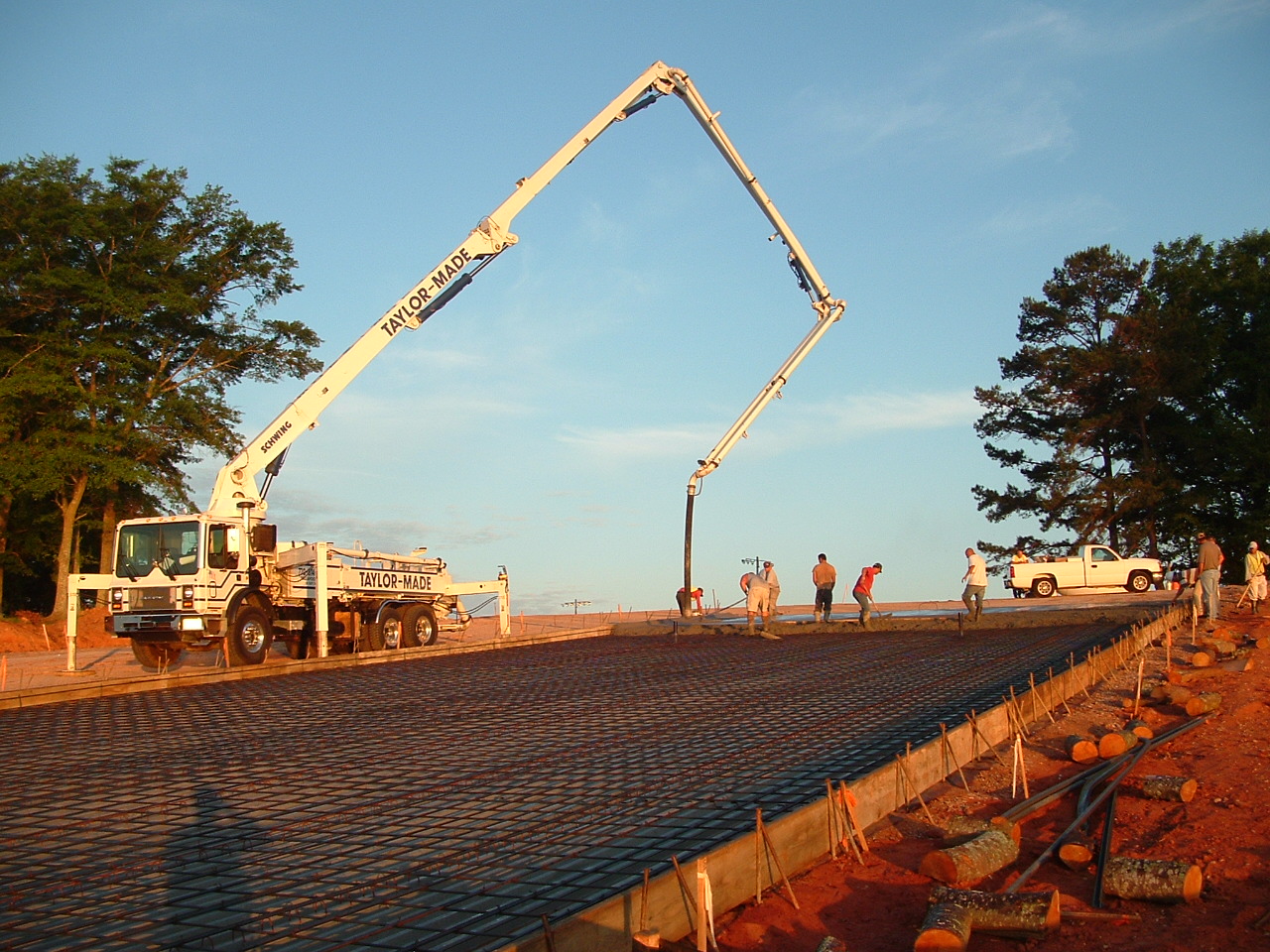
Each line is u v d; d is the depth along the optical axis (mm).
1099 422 38375
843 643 18766
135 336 32531
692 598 25188
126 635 16125
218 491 17062
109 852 6172
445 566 21250
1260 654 13148
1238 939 4855
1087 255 40344
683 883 5035
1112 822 6645
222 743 9938
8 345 31422
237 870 5711
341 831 6465
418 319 18469
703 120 21688
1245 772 7750
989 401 41312
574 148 19562
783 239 23969
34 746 10055
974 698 10906
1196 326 37812
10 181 30750
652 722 10336
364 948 4438
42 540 34812
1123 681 12195
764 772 7613
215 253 33344
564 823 6387
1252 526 37688
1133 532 39156
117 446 30469
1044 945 4949
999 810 7148
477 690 13500
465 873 5445
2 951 4586
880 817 6930
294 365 34688
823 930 5164
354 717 11406
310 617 17953
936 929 4742
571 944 4355
